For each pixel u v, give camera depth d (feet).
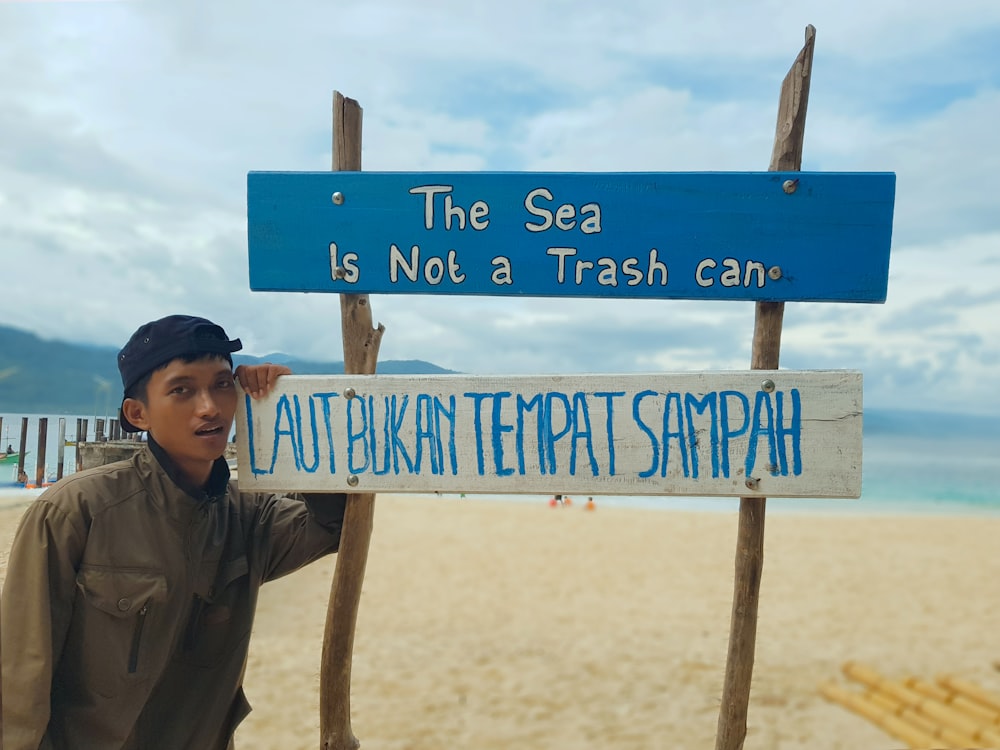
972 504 71.72
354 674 21.21
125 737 7.14
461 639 24.47
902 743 16.49
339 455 8.72
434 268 8.87
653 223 8.64
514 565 35.78
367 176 8.93
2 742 6.64
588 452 8.47
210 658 7.93
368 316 9.31
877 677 20.17
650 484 8.40
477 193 8.81
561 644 24.08
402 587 31.27
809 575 34.83
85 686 7.09
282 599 25.93
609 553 39.04
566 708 18.99
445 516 49.42
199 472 7.75
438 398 8.65
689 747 16.72
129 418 7.81
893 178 8.46
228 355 8.04
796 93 8.70
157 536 7.36
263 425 8.81
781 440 8.29
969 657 22.58
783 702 18.85
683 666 22.06
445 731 17.51
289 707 17.83
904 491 82.74
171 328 7.58
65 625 7.05
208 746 7.91
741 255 8.57
